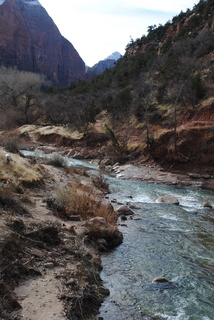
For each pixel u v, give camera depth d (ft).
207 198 53.93
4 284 14.47
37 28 549.13
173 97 105.81
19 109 202.90
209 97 97.09
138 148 95.40
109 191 54.19
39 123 199.41
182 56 149.79
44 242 20.93
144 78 168.14
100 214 32.30
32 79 205.36
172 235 30.42
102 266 21.67
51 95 233.55
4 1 448.24
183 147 79.71
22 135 157.58
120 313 15.76
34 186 36.14
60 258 19.77
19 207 25.82
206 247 27.12
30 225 22.35
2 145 62.13
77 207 31.96
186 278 20.57
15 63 449.06
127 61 246.06
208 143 76.54
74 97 206.59
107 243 25.93
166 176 71.61
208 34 155.53
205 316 16.10
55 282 16.61
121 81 197.88
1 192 25.35
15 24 459.73
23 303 14.06
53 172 51.83
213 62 126.21
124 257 23.89
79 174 60.44
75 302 15.11
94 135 127.44
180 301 17.51
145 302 17.15
